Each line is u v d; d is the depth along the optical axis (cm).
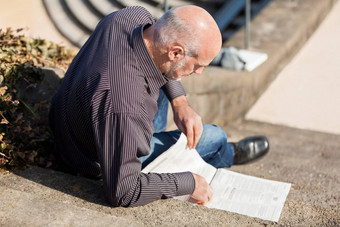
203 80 395
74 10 739
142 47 196
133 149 188
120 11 221
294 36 584
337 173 330
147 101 201
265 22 620
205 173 242
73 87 203
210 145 263
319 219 212
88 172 225
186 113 243
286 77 538
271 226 197
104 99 190
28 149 248
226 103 439
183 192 209
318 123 455
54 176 220
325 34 638
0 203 189
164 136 244
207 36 193
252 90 484
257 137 303
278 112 477
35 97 273
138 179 195
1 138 227
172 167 231
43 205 191
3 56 259
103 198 204
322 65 563
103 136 188
